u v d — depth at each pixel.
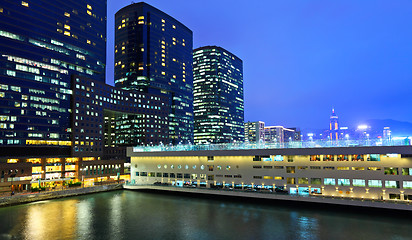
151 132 193.25
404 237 49.50
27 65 112.62
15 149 105.19
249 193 76.56
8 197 78.00
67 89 127.56
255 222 60.09
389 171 62.84
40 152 112.62
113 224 60.16
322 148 69.69
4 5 107.25
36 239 51.31
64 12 130.38
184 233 54.09
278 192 74.75
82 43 138.25
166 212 69.88
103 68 152.62
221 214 67.25
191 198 86.94
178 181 93.25
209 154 86.31
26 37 113.31
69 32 131.88
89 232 55.06
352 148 66.19
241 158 82.06
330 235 51.28
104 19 154.75
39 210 72.62
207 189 83.19
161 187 92.81
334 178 68.75
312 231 53.62
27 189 95.88
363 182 65.44
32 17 116.25
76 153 125.56
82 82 133.38
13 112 106.31
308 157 72.38
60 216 66.62
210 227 57.50
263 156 78.56
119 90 165.12
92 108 137.50
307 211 67.56
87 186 100.81
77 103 129.75
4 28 106.56
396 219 59.31
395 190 61.88
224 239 50.59
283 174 75.25
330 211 66.94
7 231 55.69
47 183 111.50
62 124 122.62
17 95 108.12
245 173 81.00
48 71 120.19
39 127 113.62
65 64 129.00
